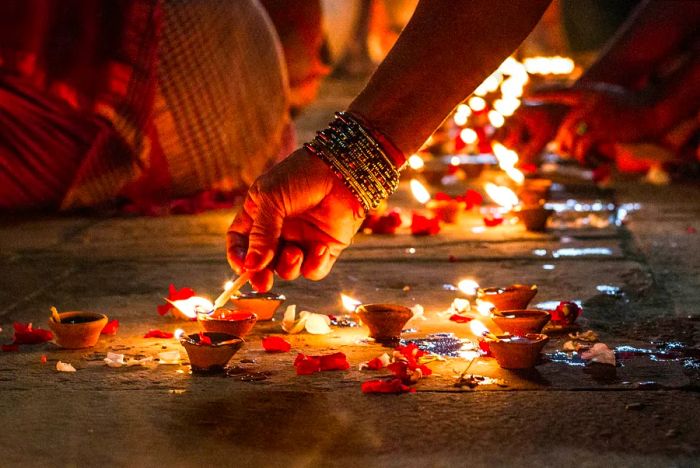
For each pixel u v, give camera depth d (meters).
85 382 1.80
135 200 2.97
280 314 2.08
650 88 3.52
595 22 8.92
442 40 1.78
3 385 1.79
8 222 2.84
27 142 2.84
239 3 3.04
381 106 1.79
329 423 1.68
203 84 2.93
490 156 4.19
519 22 1.77
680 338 1.94
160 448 1.62
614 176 3.72
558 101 3.60
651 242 2.55
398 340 1.95
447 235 2.66
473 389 1.76
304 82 3.90
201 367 1.82
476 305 2.10
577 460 1.60
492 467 1.58
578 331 1.98
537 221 2.68
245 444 1.63
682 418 1.68
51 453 1.62
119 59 2.75
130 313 2.10
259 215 1.79
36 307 2.14
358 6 7.43
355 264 2.40
